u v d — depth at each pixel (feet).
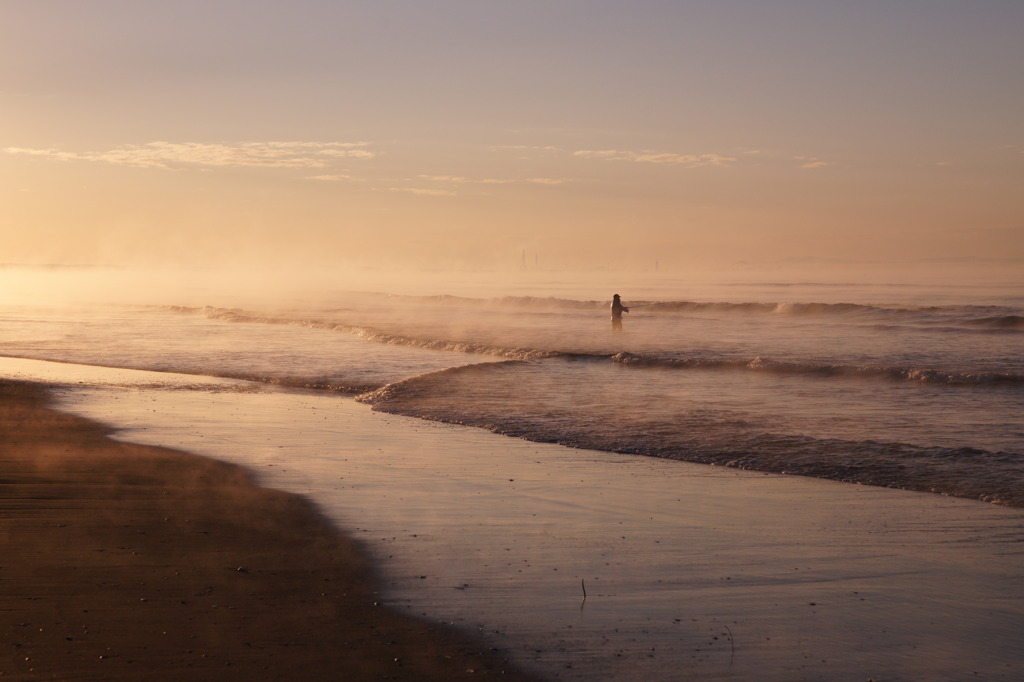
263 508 28.37
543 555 23.82
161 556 22.38
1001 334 114.01
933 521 27.58
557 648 17.44
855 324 135.54
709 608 19.94
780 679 16.25
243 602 19.26
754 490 32.19
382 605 19.61
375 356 88.33
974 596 20.81
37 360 85.61
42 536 23.90
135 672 15.25
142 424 46.78
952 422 46.88
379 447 40.81
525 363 78.43
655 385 64.08
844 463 36.35
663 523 27.43
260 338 110.42
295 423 48.03
